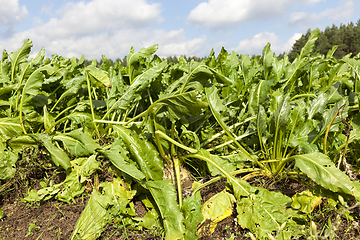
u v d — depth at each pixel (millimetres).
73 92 2799
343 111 2473
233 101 3096
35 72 2559
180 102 2197
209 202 2318
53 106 3002
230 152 3066
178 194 2375
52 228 2133
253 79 3443
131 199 2473
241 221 2088
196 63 2814
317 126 2635
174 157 2770
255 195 2225
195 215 2082
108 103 3020
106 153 2428
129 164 2311
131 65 3088
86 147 2400
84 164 2432
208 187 2682
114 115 2977
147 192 2467
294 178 2586
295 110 2559
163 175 2652
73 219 2236
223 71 3379
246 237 2031
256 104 2801
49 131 2723
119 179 2463
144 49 3029
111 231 2139
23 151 2518
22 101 2547
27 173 2521
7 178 2404
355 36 91062
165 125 2867
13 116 2805
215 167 2463
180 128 2830
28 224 2186
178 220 2031
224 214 2252
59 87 3084
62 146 2717
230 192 2484
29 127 2689
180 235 1965
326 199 2244
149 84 2873
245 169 2721
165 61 2953
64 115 3107
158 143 2598
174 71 3389
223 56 3352
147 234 2135
